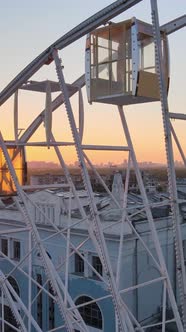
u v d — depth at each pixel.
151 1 15.23
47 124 19.70
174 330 33.16
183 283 16.05
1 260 41.28
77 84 21.28
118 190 35.88
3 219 41.38
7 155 20.22
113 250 33.38
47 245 37.97
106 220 33.56
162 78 15.50
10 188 24.62
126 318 19.47
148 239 34.75
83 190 40.31
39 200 38.31
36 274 38.38
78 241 35.94
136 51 17.83
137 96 17.95
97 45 19.64
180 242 16.11
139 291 34.19
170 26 18.80
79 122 20.22
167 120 15.73
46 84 19.39
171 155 15.84
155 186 51.09
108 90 19.11
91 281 35.00
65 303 21.52
